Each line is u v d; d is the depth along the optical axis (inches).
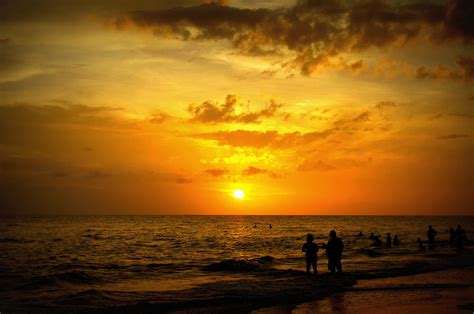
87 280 957.2
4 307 609.9
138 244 2428.6
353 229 4547.2
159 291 754.2
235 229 4667.8
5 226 5211.6
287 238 2967.5
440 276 867.4
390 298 635.5
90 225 5743.1
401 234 3314.5
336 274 886.4
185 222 7598.4
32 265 1364.4
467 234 3046.3
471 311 542.9
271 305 603.2
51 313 570.9
